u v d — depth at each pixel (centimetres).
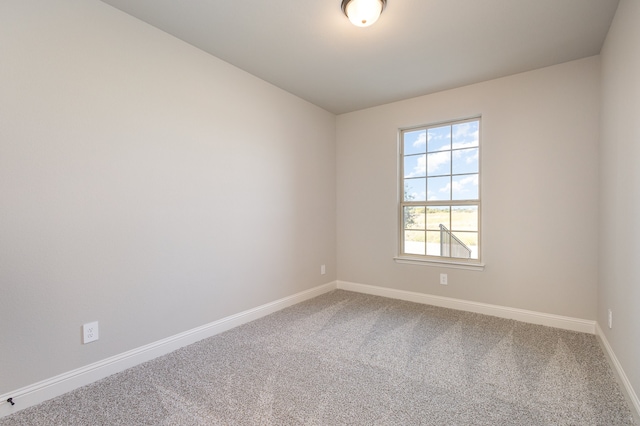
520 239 299
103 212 199
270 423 157
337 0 196
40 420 159
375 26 223
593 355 227
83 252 190
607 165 230
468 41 242
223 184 276
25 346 169
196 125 254
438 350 237
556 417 160
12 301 165
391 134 379
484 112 316
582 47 251
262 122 313
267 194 320
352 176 411
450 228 347
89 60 192
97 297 197
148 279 223
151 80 224
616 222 204
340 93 349
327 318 308
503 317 308
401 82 319
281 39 241
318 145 393
